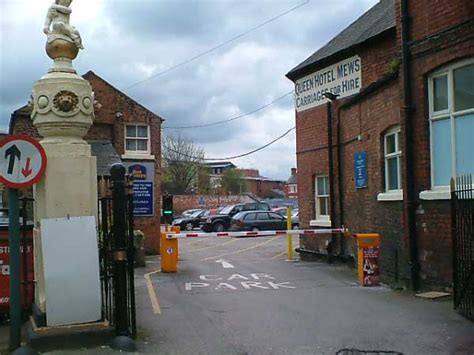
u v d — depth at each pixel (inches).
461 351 264.1
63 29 302.8
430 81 414.3
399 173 480.7
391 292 422.9
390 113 480.4
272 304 387.9
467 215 336.5
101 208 307.3
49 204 288.4
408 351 266.8
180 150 2960.1
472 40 370.0
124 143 810.8
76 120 296.4
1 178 269.4
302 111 737.6
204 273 576.7
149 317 350.0
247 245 1023.6
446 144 402.0
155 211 812.6
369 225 539.5
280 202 2864.2
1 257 360.5
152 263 689.0
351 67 630.5
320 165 695.1
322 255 682.2
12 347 273.6
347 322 326.3
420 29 416.8
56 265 277.1
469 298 332.8
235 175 3587.6
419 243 420.2
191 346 282.0
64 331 276.7
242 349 276.2
